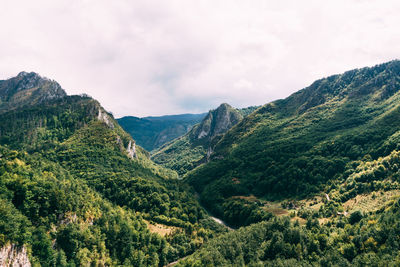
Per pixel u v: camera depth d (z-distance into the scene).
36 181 115.06
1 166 113.12
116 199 186.00
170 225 175.75
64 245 106.44
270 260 108.06
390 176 161.62
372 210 134.75
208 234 172.75
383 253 94.31
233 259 112.81
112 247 126.25
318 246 110.25
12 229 84.81
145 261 131.75
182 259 143.25
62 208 112.81
